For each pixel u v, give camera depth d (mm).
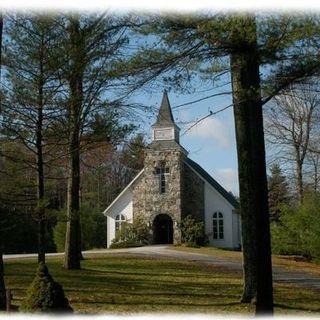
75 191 19688
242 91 10219
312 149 33938
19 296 13992
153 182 40625
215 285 16922
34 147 15430
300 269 23984
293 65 10047
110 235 41844
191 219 39625
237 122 13328
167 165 40531
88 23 11992
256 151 10133
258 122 10266
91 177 52656
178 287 16281
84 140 15375
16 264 22359
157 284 16812
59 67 13648
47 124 14953
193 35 9992
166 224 41469
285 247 28312
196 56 10133
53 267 20828
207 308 12773
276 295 15547
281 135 34500
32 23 13672
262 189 9984
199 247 37656
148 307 12781
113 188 62094
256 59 10188
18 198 16641
